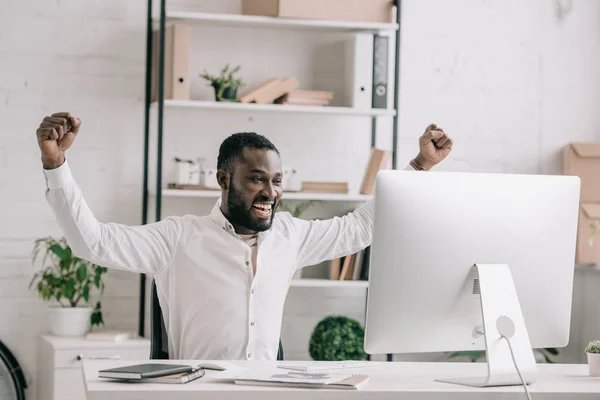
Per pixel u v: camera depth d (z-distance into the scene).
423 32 4.59
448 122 4.61
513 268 2.09
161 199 4.31
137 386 1.82
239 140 2.53
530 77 4.68
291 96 4.20
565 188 2.14
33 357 4.20
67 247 3.99
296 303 4.49
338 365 2.21
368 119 4.54
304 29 4.38
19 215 4.19
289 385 1.85
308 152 4.49
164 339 2.59
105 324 4.28
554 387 1.97
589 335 4.55
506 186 2.07
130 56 4.28
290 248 2.65
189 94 4.23
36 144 4.20
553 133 4.70
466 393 1.89
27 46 4.20
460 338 2.09
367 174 4.28
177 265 2.54
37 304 4.20
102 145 4.27
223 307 2.52
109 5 4.27
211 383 1.87
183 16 4.06
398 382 1.97
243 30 4.40
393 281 1.99
